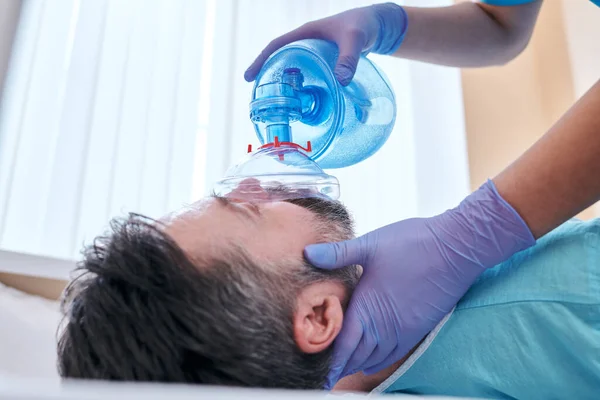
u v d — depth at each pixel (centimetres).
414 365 78
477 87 222
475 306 74
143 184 171
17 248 154
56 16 171
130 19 179
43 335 123
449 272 76
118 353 61
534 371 68
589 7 198
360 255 77
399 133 212
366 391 84
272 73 91
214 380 60
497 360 71
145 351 60
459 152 214
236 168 89
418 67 219
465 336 74
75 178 162
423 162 211
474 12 129
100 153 167
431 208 207
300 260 71
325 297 71
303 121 91
